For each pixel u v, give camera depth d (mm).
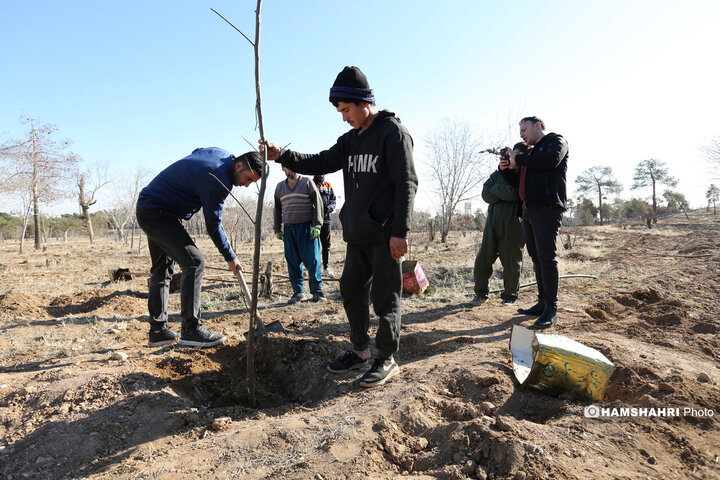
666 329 3764
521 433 1903
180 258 3488
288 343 3525
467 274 7758
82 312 5609
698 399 2289
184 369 3174
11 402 2658
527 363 2904
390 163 2611
